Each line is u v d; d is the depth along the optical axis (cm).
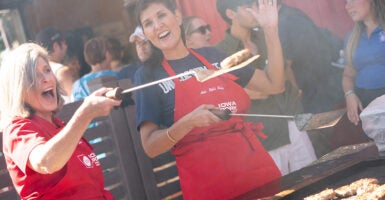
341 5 679
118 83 556
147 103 498
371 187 399
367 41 637
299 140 616
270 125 596
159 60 514
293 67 651
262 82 549
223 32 589
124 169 535
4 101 343
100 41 681
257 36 597
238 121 538
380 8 621
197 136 520
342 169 446
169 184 563
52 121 368
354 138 651
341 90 678
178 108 507
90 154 370
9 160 339
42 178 333
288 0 662
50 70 350
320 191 431
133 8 556
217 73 344
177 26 524
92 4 817
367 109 480
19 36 866
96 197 357
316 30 667
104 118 541
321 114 449
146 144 494
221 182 521
